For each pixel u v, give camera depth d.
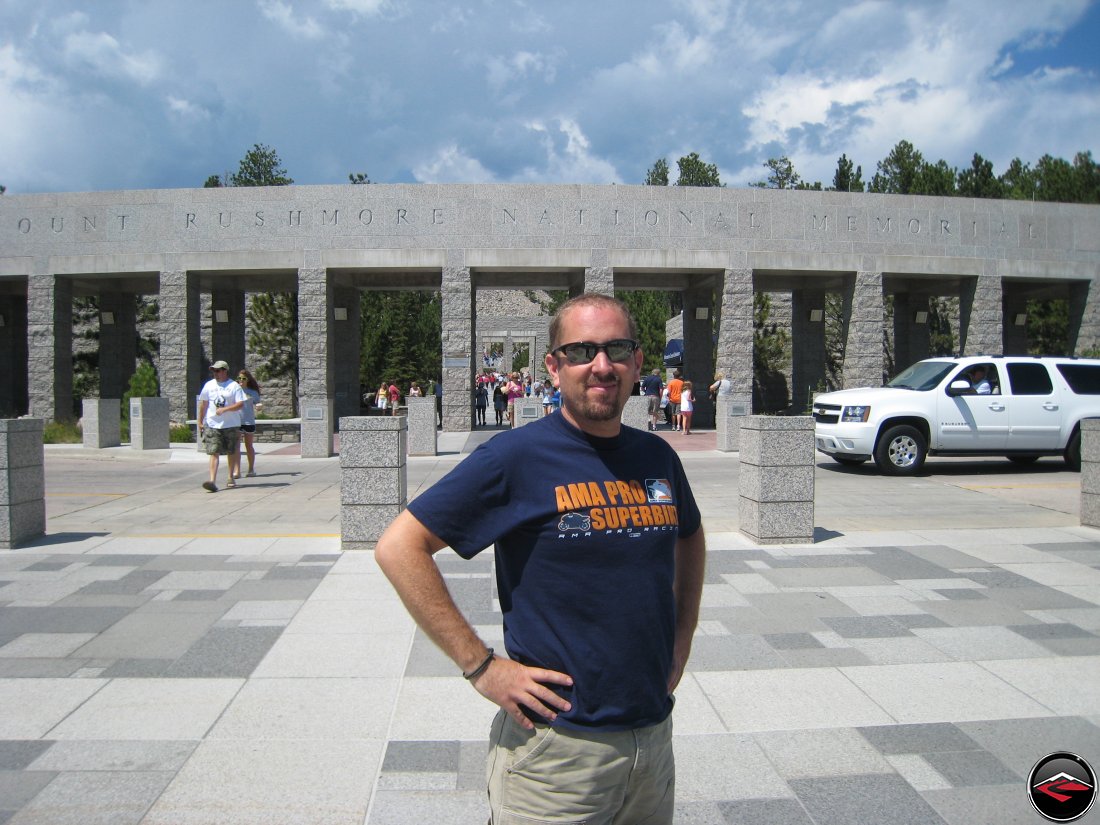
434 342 47.00
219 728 4.56
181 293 25.17
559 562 2.39
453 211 25.05
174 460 18.75
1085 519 10.12
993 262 26.72
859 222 25.98
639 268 25.48
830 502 12.29
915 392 15.34
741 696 5.02
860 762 4.21
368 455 8.85
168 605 6.87
